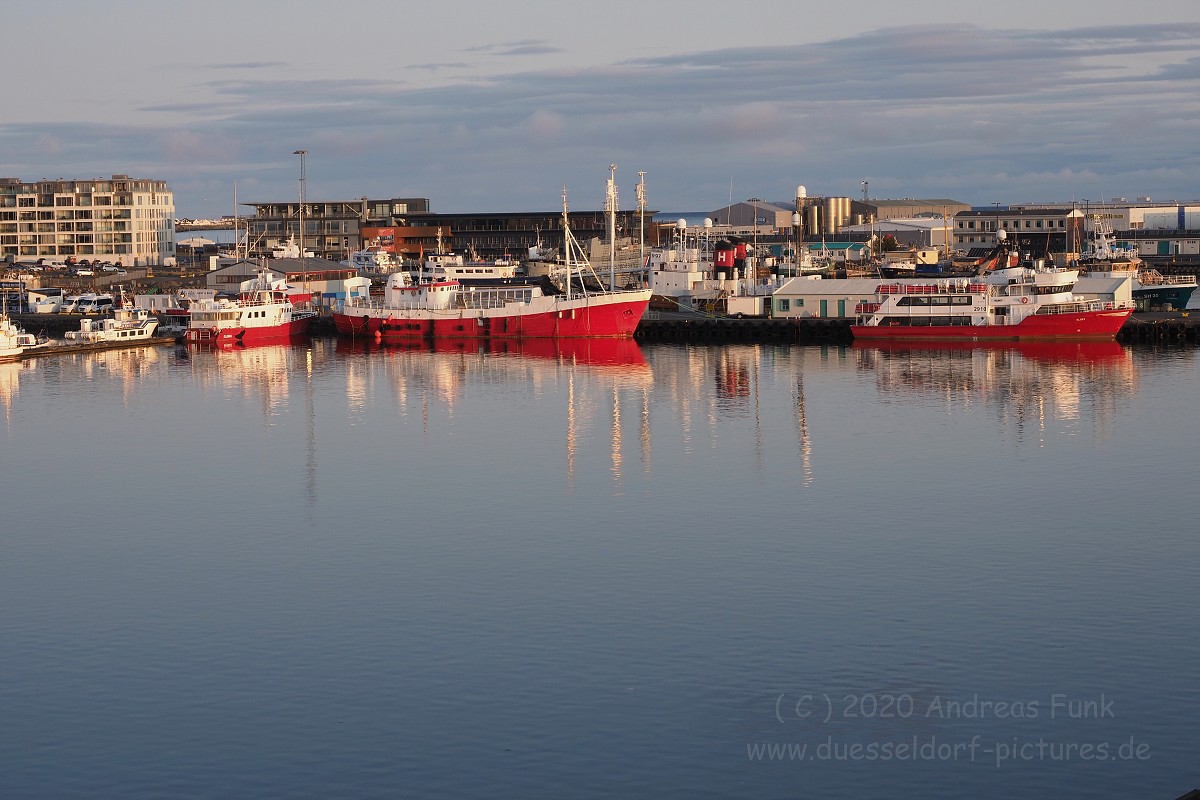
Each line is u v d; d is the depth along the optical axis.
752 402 137.38
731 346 185.00
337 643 67.19
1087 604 71.25
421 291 199.00
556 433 122.56
